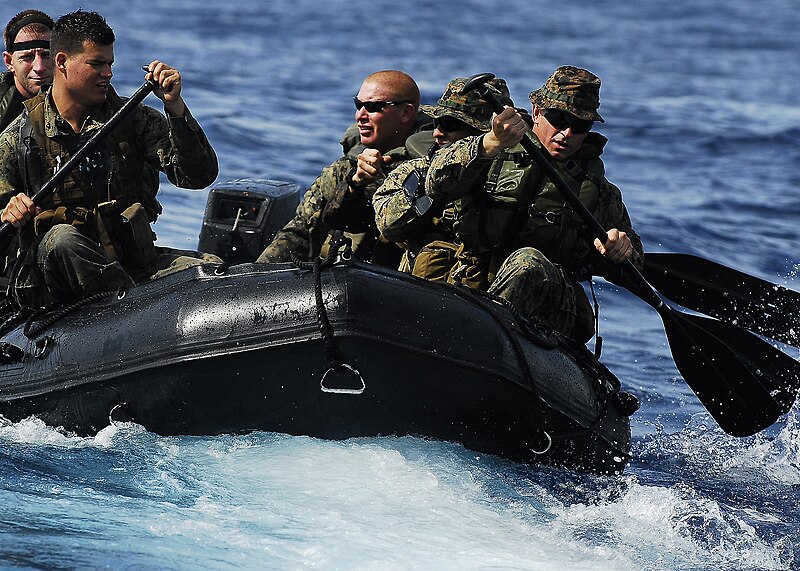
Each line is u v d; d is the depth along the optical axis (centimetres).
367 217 1588
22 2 7081
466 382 1234
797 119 4997
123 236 1502
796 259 2919
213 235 1831
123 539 1020
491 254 1476
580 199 1494
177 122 1451
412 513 1109
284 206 1855
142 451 1246
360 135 1644
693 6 11444
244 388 1227
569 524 1172
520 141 1380
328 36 7006
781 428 1733
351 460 1205
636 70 6862
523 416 1282
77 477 1177
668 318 1558
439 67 6088
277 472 1184
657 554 1127
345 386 1213
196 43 6119
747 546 1186
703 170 3934
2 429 1329
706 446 1641
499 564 1024
